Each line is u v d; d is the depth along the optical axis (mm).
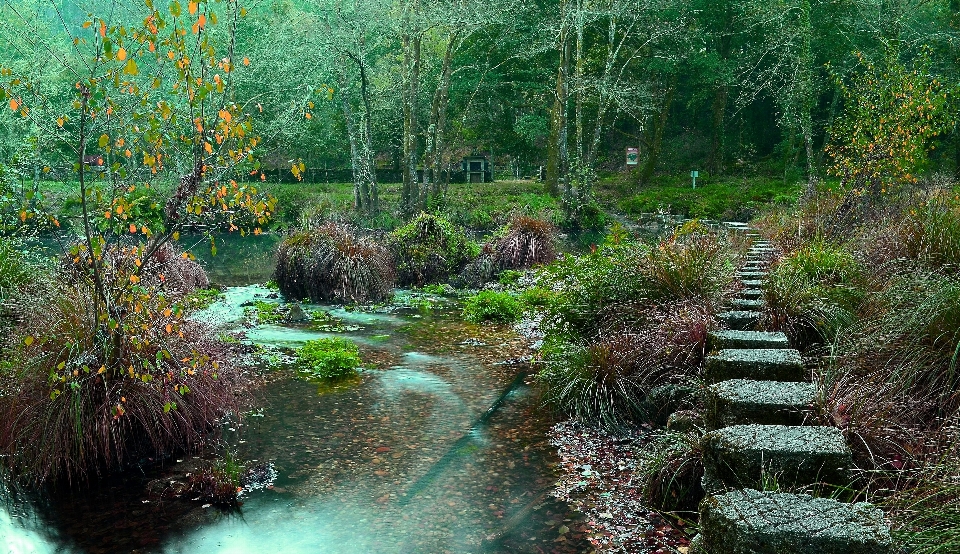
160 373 4871
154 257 10617
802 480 3277
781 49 28938
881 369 4465
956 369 4176
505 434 5422
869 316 5438
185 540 3861
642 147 39562
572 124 36750
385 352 8148
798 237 10359
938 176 11836
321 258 11773
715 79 31422
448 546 3768
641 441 5137
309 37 23859
